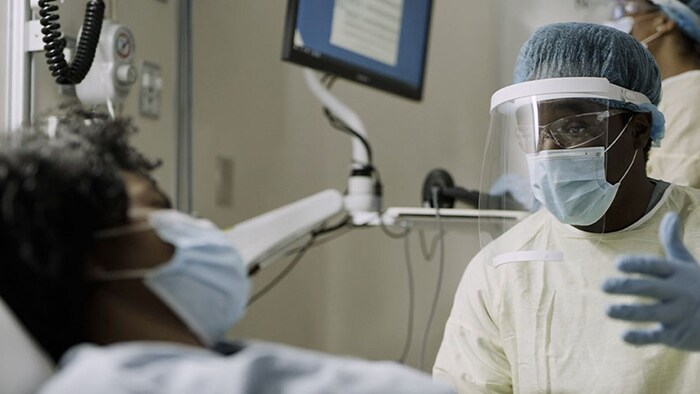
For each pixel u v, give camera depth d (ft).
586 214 4.88
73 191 2.73
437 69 9.32
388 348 9.04
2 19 5.54
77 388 2.48
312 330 8.76
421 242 9.16
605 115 4.78
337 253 8.93
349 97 9.22
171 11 7.19
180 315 3.01
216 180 7.72
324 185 8.96
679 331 3.88
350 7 7.26
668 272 3.90
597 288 4.91
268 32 8.55
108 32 5.91
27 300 2.76
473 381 5.08
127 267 2.90
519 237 5.24
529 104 4.89
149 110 6.85
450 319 5.38
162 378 2.55
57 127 3.30
